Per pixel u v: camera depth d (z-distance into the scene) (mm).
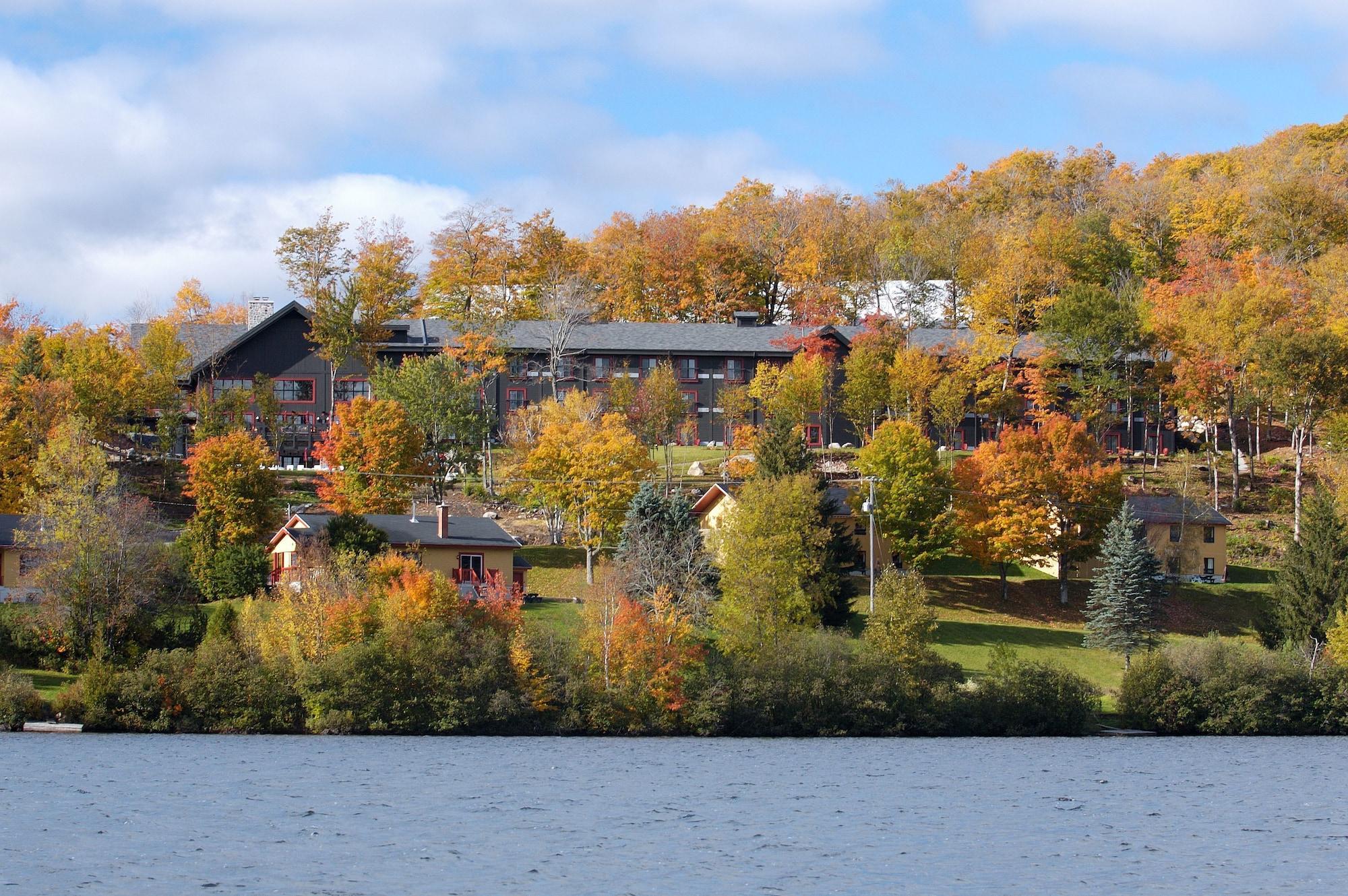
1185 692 125500
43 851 68438
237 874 64562
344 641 117312
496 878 64688
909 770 101812
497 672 116375
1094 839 76688
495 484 194625
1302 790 94500
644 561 136250
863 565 173000
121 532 125062
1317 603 143625
